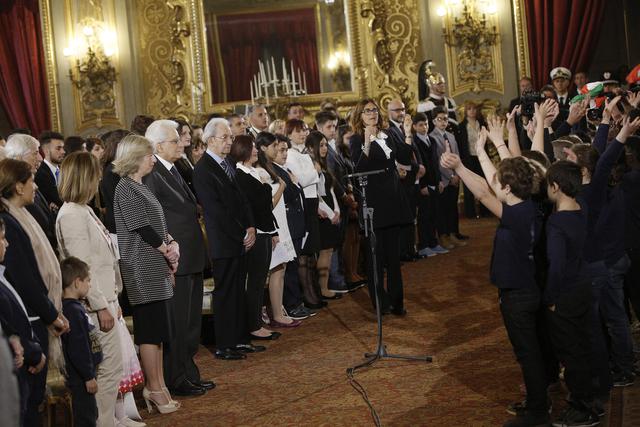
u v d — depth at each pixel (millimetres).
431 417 4066
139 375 4395
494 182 3898
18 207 3605
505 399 4242
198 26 11500
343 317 6453
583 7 11000
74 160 4047
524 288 3762
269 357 5477
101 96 11570
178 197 4875
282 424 4168
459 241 9352
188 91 11562
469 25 11266
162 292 4461
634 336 5109
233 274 5488
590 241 3951
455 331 5703
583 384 3730
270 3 11438
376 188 6082
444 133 9023
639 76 5352
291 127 6855
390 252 6242
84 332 3773
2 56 11406
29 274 3418
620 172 4391
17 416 1275
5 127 12242
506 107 11289
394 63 11453
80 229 3994
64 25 11469
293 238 6480
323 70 11430
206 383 4906
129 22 11633
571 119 5184
